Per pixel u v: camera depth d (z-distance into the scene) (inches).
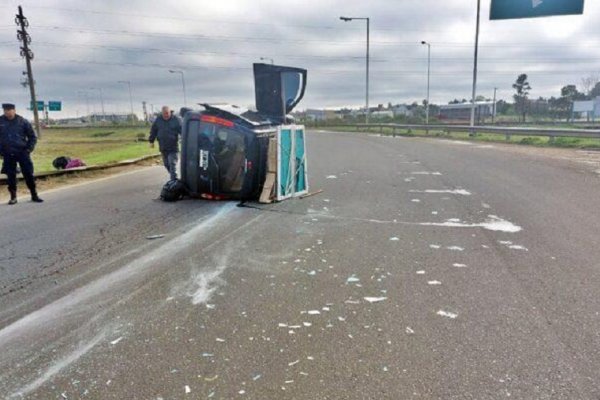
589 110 2358.5
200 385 111.3
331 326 139.8
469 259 196.7
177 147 398.6
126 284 177.9
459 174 453.1
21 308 158.6
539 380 110.1
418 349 125.3
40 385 113.2
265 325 141.3
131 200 357.7
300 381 112.0
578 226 243.9
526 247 211.2
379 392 107.2
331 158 642.8
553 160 557.6
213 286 173.8
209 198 348.8
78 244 234.8
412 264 192.5
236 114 344.8
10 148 343.6
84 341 134.5
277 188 333.1
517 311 146.6
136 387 111.3
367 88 1715.1
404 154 684.7
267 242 230.4
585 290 161.3
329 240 231.3
